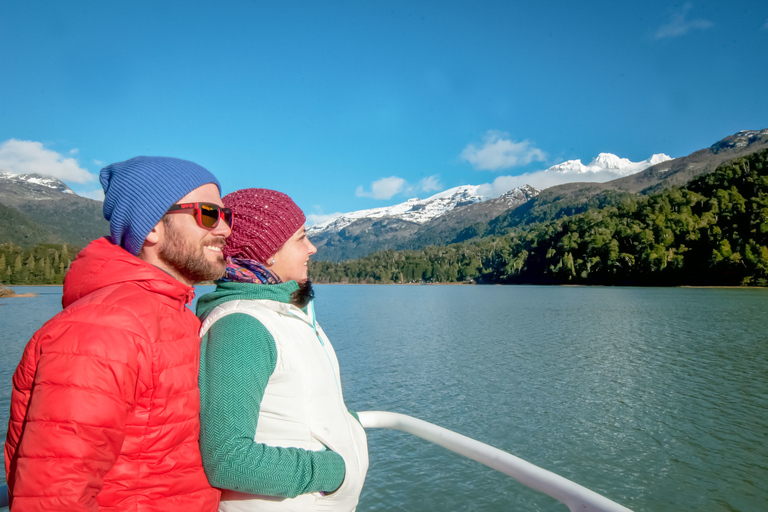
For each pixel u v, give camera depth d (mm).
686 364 18672
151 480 1283
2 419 11266
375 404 12984
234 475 1337
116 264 1342
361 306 60375
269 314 1537
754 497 8164
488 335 28047
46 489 1115
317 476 1437
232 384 1371
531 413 12227
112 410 1170
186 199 1443
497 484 8258
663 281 107938
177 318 1400
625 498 8180
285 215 1776
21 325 33938
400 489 8195
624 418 11852
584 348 22703
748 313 41844
